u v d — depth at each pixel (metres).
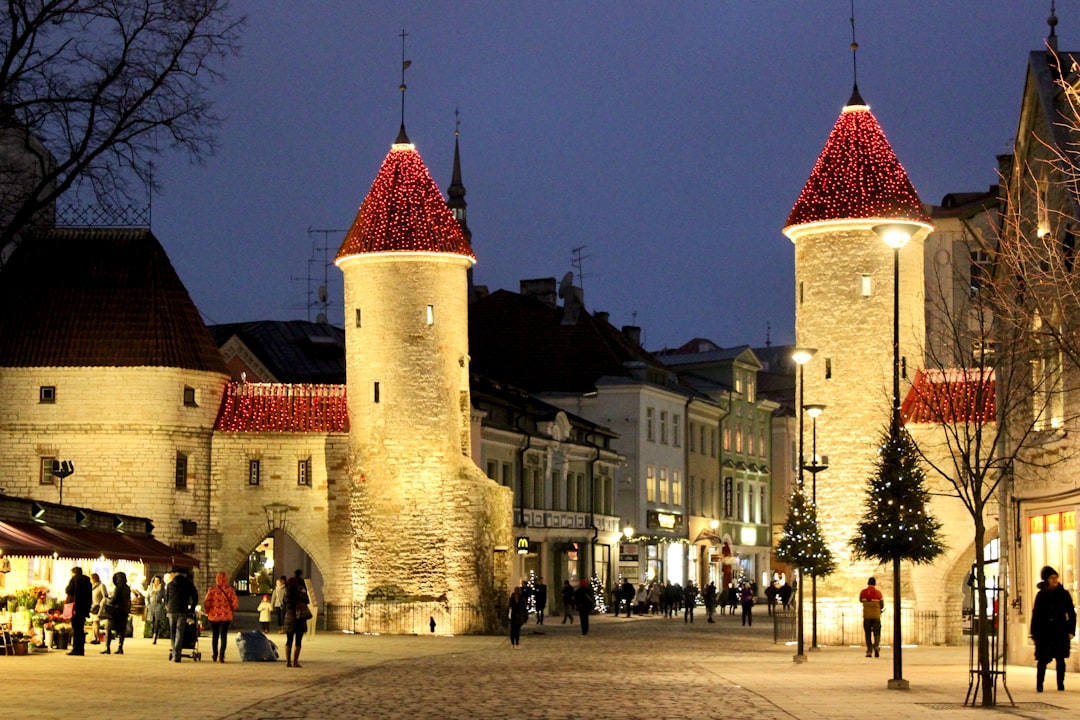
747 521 109.00
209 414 61.69
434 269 59.69
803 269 56.47
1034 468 36.69
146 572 57.75
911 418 52.91
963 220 43.66
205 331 62.75
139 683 28.84
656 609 84.12
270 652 36.97
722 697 27.09
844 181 55.94
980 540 27.06
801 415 47.84
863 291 55.28
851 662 39.88
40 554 37.25
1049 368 35.62
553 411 80.88
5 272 61.59
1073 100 33.72
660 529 92.00
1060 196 34.59
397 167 61.09
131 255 61.84
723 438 105.00
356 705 25.09
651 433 91.88
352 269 60.44
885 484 35.19
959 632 53.53
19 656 36.03
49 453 59.78
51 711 23.09
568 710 24.38
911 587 53.53
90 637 42.06
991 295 36.84
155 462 59.88
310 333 81.69
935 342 59.72
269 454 61.81
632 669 35.97
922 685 30.31
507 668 36.25
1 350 59.88
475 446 69.31
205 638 48.81
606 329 101.31
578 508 83.00
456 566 58.50
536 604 66.06
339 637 54.28
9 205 48.69
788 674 34.09
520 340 95.38
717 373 107.56
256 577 71.12
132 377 59.94
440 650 45.34
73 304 60.69
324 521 61.50
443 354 59.62
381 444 59.22
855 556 43.59
